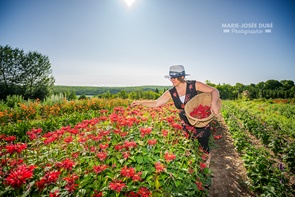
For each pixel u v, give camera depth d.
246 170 3.97
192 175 2.49
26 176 1.56
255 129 7.06
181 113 3.46
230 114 11.38
